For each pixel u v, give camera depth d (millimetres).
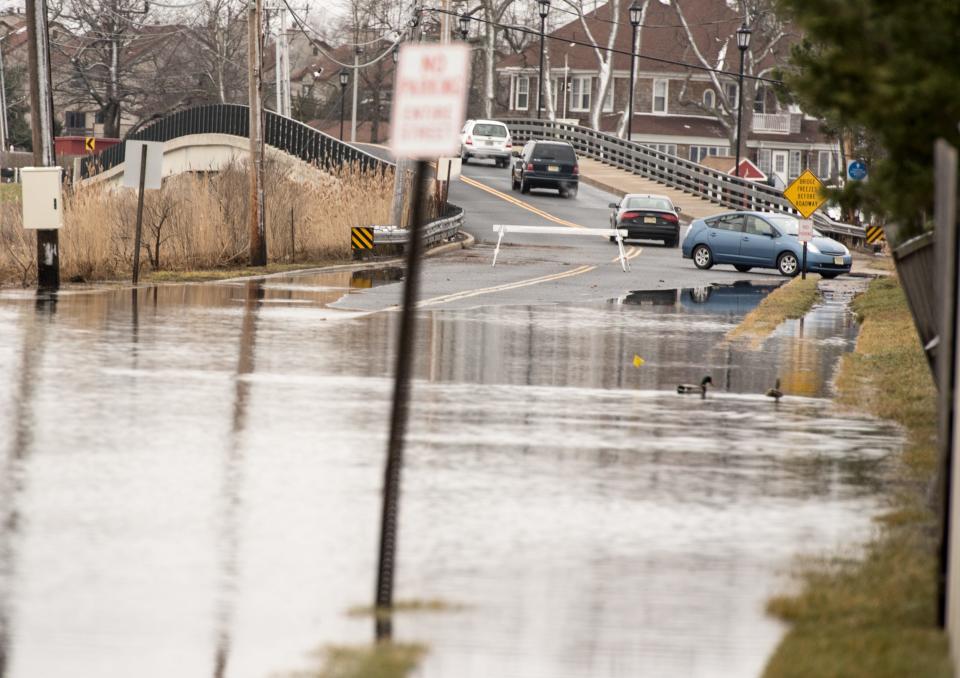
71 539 23641
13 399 38312
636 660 17844
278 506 26375
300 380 43562
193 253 93688
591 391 43281
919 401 41062
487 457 31750
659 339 58562
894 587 21250
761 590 21203
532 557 23031
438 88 19766
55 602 20094
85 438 32844
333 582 21391
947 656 18031
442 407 39125
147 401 38531
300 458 31078
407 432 34844
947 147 20750
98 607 19906
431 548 23531
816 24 25016
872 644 18344
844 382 45969
